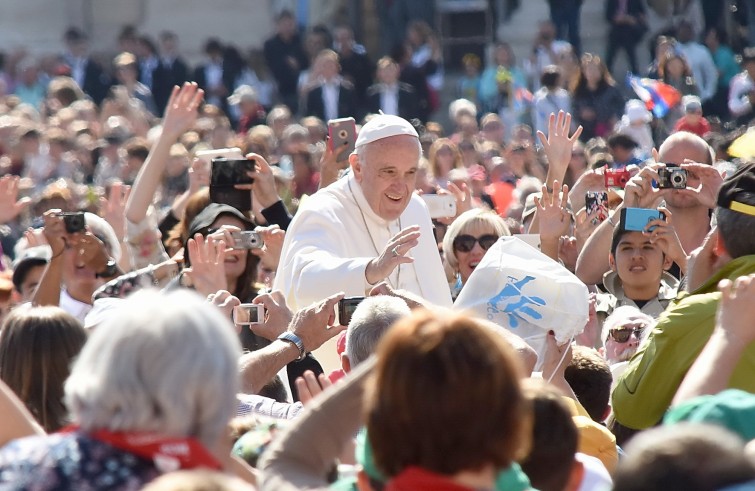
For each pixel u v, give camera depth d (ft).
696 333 50.78
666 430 34.04
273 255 87.20
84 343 50.90
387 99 237.04
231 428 46.65
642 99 163.94
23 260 84.94
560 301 63.62
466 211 93.91
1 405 40.22
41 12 281.13
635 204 84.17
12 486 34.42
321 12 289.94
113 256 85.51
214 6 289.74
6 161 180.45
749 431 40.81
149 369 34.50
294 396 67.15
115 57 266.98
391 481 33.63
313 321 55.42
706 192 82.69
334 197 78.48
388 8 278.05
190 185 98.17
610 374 61.93
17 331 50.21
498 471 33.65
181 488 30.37
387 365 33.30
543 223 85.56
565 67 209.46
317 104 232.53
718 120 193.88
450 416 32.76
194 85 93.76
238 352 36.40
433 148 149.28
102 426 34.83
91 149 183.11
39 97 252.83
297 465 35.55
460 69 272.51
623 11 246.47
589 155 153.07
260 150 164.96
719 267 52.90
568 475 42.24
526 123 211.20
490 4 267.59
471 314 35.32
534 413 41.91
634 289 80.53
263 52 265.95
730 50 223.92
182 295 35.99
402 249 71.67
